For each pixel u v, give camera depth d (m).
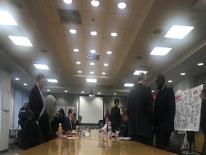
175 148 3.22
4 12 6.12
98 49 9.32
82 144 2.72
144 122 3.95
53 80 15.56
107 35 7.82
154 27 6.74
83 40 8.32
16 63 10.78
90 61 11.12
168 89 3.97
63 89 18.23
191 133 5.11
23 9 5.93
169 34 7.26
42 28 7.11
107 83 16.36
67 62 11.27
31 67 11.90
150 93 4.01
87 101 20.27
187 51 8.84
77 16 6.54
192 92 4.74
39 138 3.38
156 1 5.38
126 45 8.70
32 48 8.99
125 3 5.79
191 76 12.03
